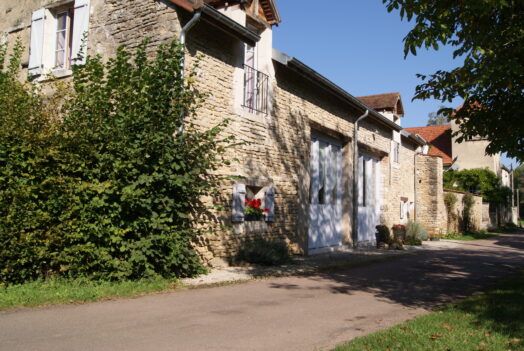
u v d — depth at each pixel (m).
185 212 7.61
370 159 16.78
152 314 5.06
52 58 10.24
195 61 7.77
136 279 6.79
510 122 7.03
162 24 8.33
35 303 5.28
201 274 7.86
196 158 7.46
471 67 6.20
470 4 5.54
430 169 22.52
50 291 5.74
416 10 6.06
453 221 24.48
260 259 9.27
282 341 4.22
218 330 4.51
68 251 6.18
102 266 6.46
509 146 7.20
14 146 5.94
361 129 15.39
